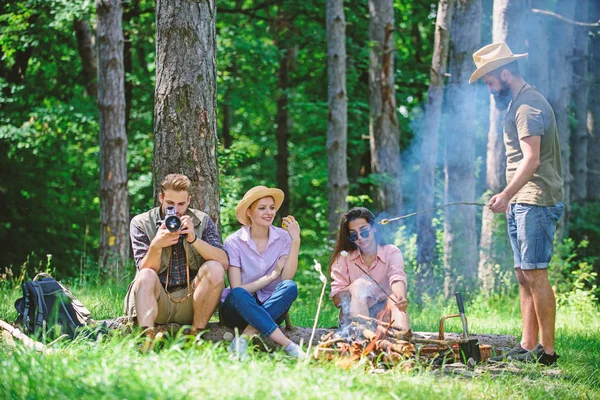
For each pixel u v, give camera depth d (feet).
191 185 22.06
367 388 13.48
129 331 18.24
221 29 66.13
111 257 44.50
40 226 63.41
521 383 16.25
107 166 45.21
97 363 13.50
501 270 42.60
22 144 57.93
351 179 71.41
